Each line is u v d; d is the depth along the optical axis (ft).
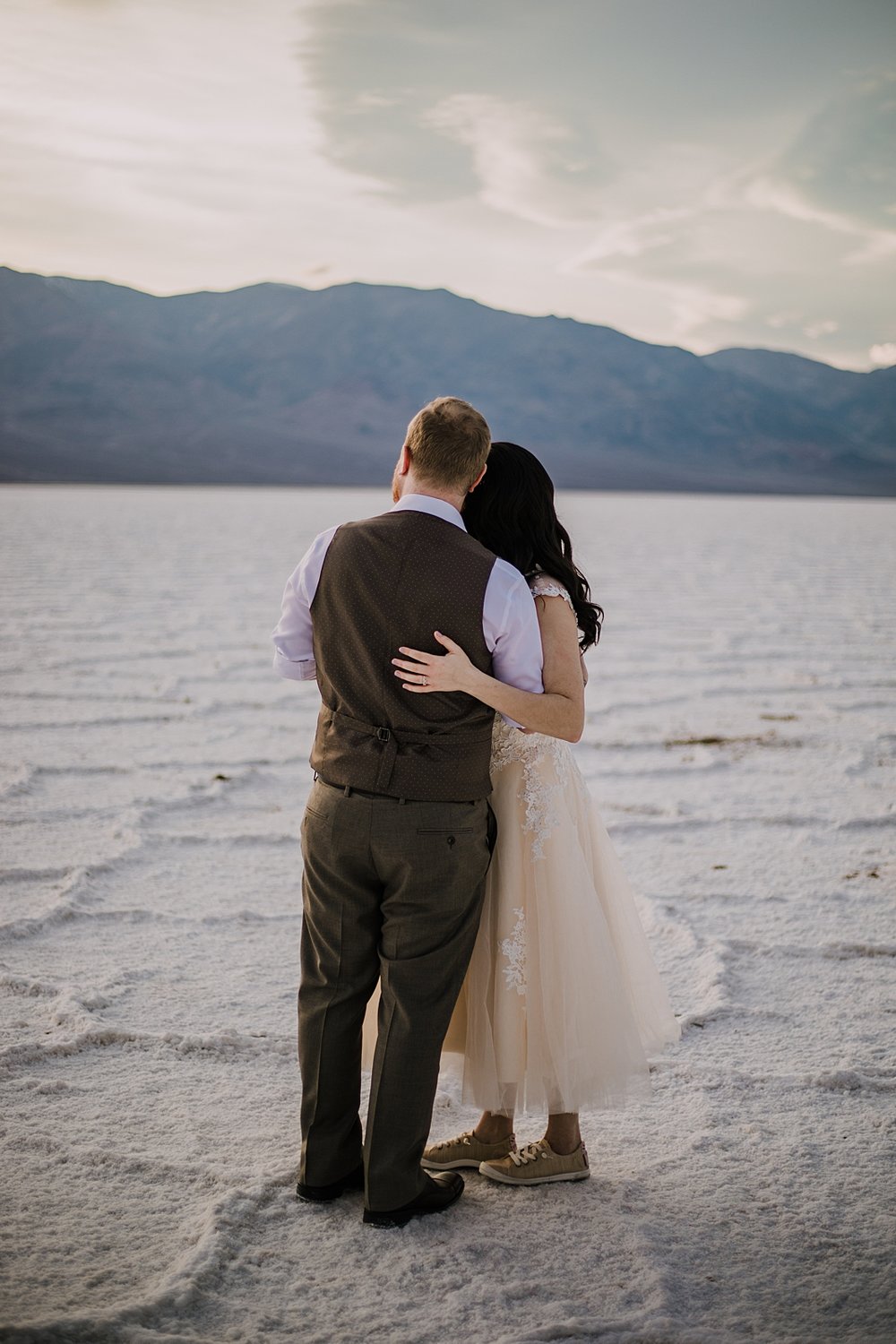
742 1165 8.66
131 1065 10.07
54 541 93.81
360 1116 9.27
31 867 15.38
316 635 7.80
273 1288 7.09
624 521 177.37
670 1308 6.89
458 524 7.72
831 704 28.89
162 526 125.08
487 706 7.71
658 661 35.35
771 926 13.88
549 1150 8.47
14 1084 9.60
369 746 7.52
